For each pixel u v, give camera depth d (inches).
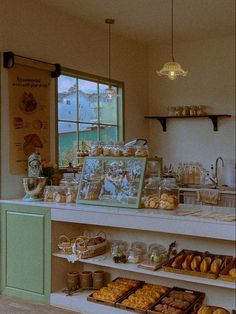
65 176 149.9
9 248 139.2
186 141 220.5
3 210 140.6
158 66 228.1
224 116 206.1
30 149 152.5
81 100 181.9
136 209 116.0
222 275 101.4
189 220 102.0
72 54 172.9
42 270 131.3
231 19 179.6
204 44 214.2
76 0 154.9
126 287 122.3
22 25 148.8
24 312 122.9
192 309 109.0
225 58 208.4
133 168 122.9
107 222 116.7
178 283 120.6
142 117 225.1
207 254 111.7
